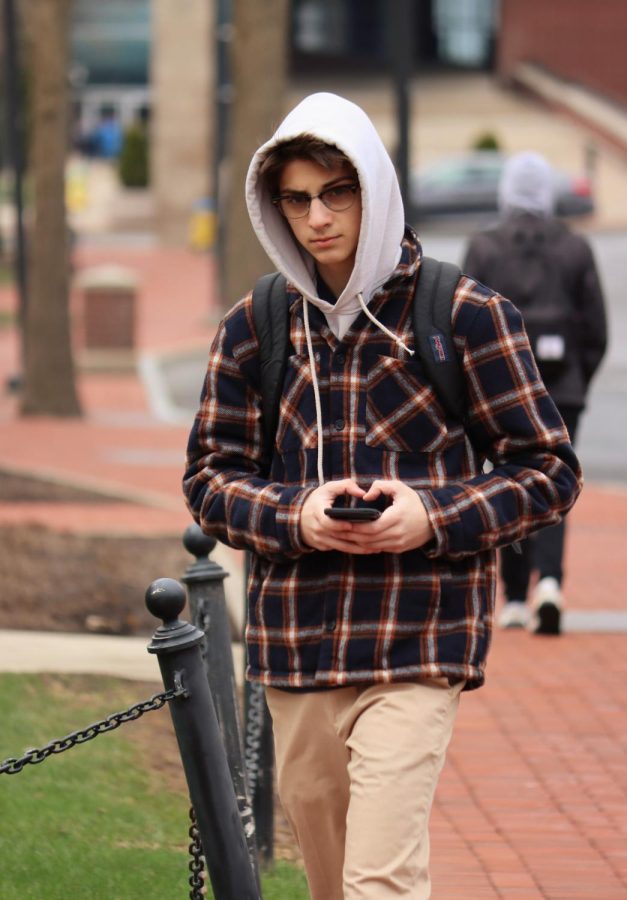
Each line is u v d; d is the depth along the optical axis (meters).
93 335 58.78
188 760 8.97
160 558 25.22
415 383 8.73
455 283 8.84
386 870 8.33
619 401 48.78
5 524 27.42
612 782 15.43
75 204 121.94
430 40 154.12
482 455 9.11
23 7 99.75
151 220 118.06
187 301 81.12
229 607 21.66
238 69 31.91
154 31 105.50
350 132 8.49
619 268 82.44
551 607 20.91
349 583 8.64
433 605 8.64
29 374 47.59
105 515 31.12
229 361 9.12
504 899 12.42
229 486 8.91
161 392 54.66
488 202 99.94
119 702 17.44
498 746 16.59
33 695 17.38
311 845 9.30
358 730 8.62
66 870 12.55
